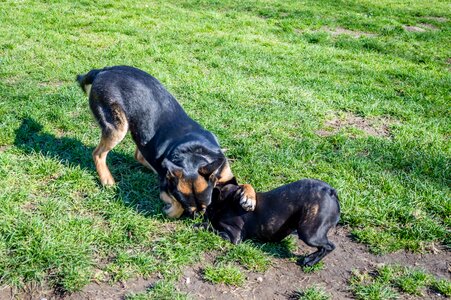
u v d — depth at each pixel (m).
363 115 3.83
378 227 2.50
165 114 2.62
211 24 6.41
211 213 2.39
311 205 2.20
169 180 2.35
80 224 2.34
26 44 4.86
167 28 6.00
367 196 2.70
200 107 3.69
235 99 3.86
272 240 2.34
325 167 2.97
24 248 2.14
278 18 7.36
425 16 8.43
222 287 2.10
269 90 4.11
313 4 8.70
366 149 3.23
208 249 2.29
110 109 2.60
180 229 2.39
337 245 2.38
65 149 2.99
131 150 3.03
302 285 2.14
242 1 8.34
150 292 2.02
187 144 2.46
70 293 2.02
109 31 5.60
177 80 4.18
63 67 4.27
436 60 5.77
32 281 2.05
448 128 3.65
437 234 2.44
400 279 2.16
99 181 2.70
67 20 5.95
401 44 6.28
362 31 7.01
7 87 3.77
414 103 4.11
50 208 2.42
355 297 2.09
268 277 2.17
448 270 2.26
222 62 4.76
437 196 2.71
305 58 5.26
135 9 6.93
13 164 2.76
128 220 2.40
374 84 4.64
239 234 2.34
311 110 3.78
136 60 4.62
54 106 3.49
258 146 3.17
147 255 2.22
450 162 3.11
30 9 6.32
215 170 2.31
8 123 3.19
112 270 2.13
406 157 3.13
